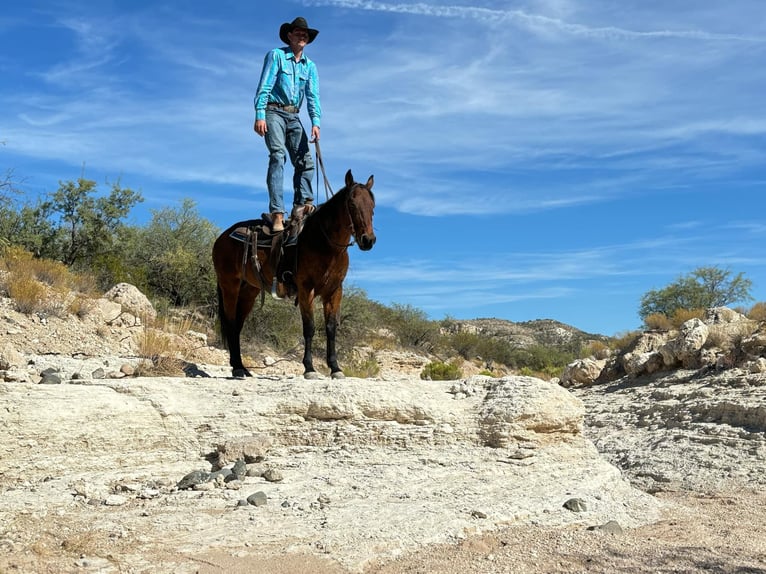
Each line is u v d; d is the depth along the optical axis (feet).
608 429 48.85
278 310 76.64
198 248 81.30
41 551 17.04
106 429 23.88
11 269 57.31
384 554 17.95
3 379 28.07
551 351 144.77
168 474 23.56
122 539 18.04
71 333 51.24
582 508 22.50
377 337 102.37
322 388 26.37
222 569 16.42
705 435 40.57
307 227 29.37
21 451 22.53
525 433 25.85
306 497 21.63
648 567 17.79
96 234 73.92
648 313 111.75
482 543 18.98
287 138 31.99
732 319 70.85
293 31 31.71
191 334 59.72
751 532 21.94
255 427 25.44
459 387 27.81
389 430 25.62
